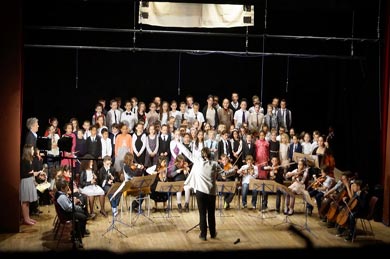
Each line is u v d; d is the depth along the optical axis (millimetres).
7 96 9922
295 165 12805
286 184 11430
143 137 12266
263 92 14945
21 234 9875
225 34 11938
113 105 13109
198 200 9742
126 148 12141
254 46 14656
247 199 12688
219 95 14883
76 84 13953
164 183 10430
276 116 13609
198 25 11742
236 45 14648
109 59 14344
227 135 12547
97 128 12453
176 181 10719
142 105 13250
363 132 12617
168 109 13508
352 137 13547
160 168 11242
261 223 10836
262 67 14375
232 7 11766
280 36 11953
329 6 11477
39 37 13922
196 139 12180
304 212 11703
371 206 9930
